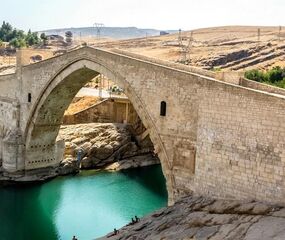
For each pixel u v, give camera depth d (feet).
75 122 265.75
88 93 310.86
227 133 104.37
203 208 104.58
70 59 172.45
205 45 560.61
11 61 467.93
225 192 105.09
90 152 236.84
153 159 253.03
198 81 114.93
